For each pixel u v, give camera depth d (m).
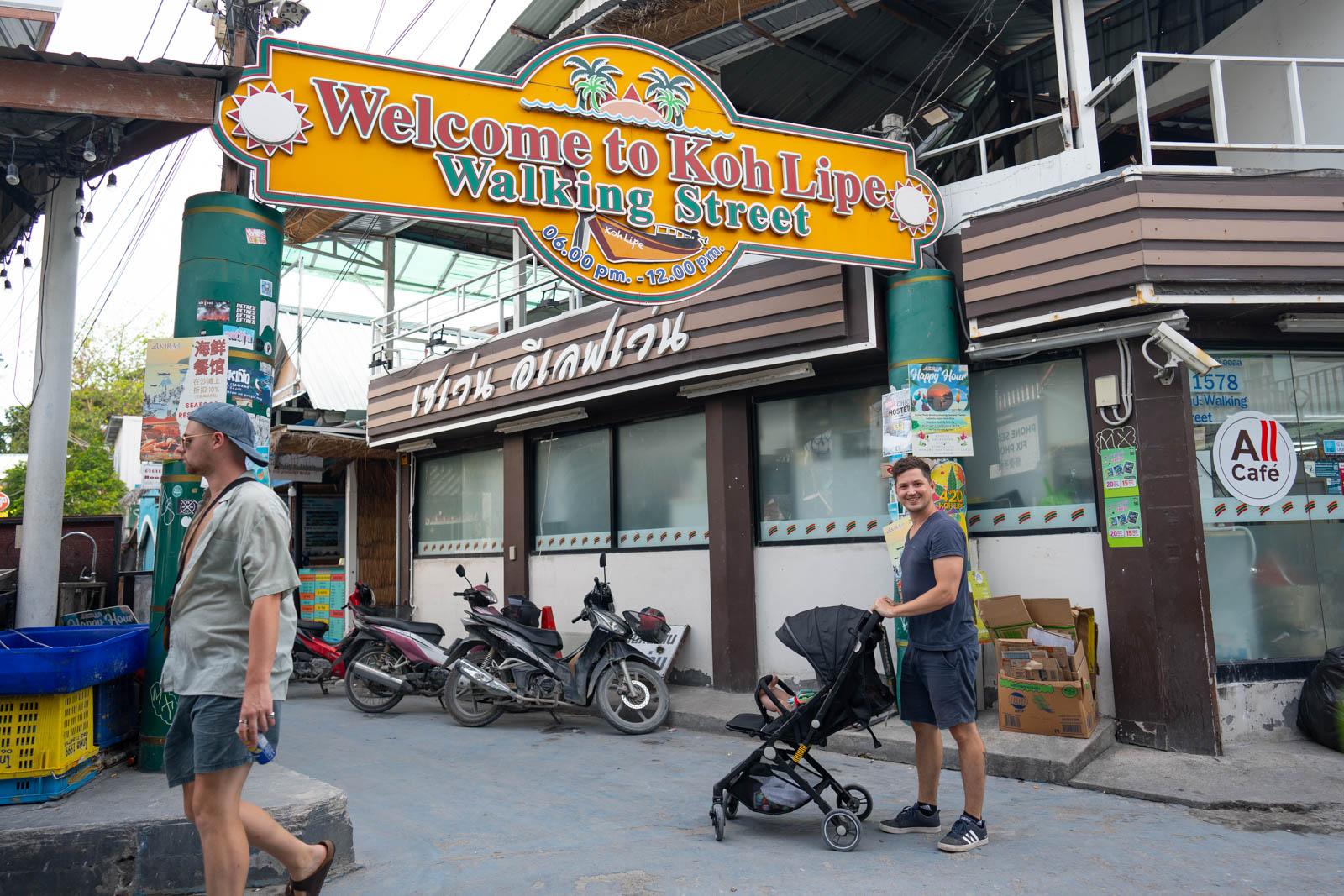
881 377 7.82
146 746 4.72
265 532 3.00
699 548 8.95
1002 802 5.11
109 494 25.72
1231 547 6.47
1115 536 6.36
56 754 4.11
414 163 5.51
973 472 7.30
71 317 6.12
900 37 9.91
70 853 3.73
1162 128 9.38
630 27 8.62
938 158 11.86
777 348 7.57
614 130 6.06
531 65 5.85
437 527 12.38
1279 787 5.19
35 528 5.98
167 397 4.96
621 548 9.62
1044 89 10.32
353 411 13.39
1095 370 6.54
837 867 4.03
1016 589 6.97
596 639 7.52
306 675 9.82
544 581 10.41
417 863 4.19
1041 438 6.95
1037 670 6.07
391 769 6.15
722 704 7.84
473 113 5.69
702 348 7.98
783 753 4.57
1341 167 7.07
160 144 5.37
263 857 3.91
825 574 8.00
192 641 3.00
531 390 9.64
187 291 5.12
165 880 3.81
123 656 4.57
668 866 4.07
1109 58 9.66
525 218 5.78
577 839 4.51
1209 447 6.52
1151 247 5.93
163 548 4.86
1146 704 6.10
